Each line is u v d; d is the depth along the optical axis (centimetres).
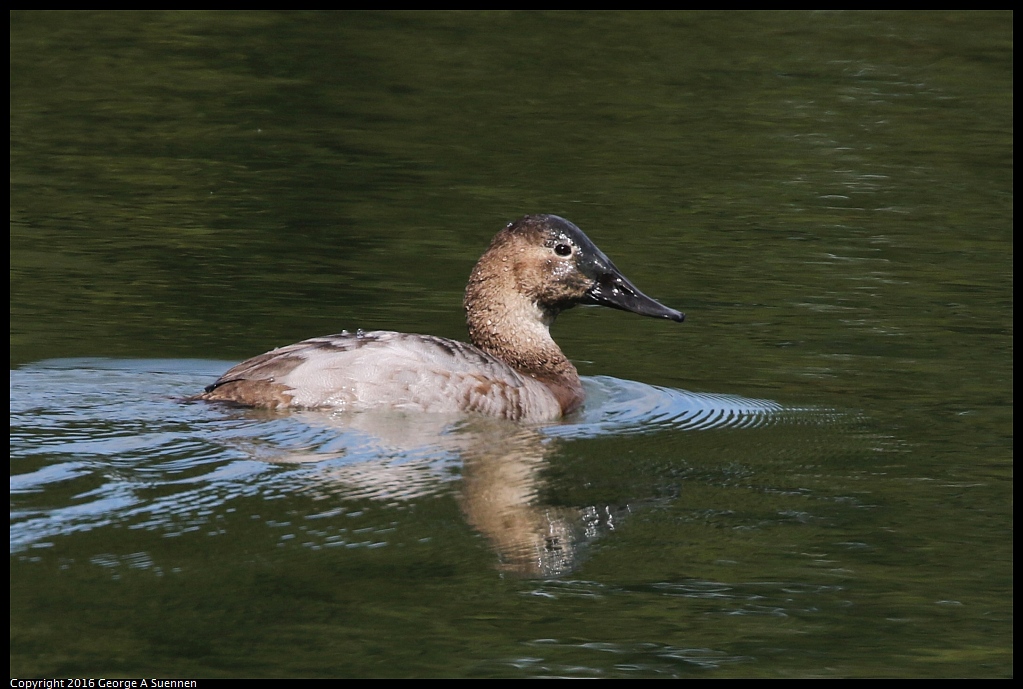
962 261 1717
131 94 2341
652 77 2500
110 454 980
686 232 1805
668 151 2148
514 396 1127
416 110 2325
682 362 1376
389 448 1025
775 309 1545
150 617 773
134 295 1504
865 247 1766
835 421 1192
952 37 2706
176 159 2055
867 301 1570
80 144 2102
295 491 936
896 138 2216
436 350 1116
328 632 776
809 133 2239
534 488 991
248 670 741
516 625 797
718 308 1545
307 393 1079
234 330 1402
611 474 1030
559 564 870
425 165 2061
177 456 983
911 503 997
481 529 897
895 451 1115
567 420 1162
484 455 1034
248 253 1667
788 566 885
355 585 820
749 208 1911
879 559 902
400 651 763
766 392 1280
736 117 2308
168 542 849
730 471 1053
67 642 748
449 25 2770
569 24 2791
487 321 1248
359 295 1527
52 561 819
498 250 1252
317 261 1644
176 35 2645
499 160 2089
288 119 2255
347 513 905
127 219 1789
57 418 1059
